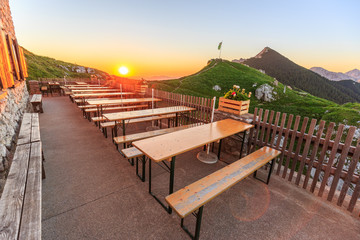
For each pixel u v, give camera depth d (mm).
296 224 2607
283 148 3809
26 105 7512
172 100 7508
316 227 2572
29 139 3285
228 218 2648
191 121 6465
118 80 13438
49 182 3264
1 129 3127
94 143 5141
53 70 86875
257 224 2562
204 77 95188
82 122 7301
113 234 2270
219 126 3891
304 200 3162
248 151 4520
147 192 3111
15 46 6520
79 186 3188
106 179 3430
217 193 2254
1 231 1393
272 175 3961
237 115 4625
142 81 9898
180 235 2309
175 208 1954
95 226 2373
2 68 3562
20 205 1686
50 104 11461
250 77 92562
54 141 5219
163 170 3877
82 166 3863
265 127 4121
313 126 3312
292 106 67000
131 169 3820
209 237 2309
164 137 3102
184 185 3373
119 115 4809
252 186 3508
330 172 3133
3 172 2721
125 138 4234
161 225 2445
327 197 3201
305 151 3445
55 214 2537
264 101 74250
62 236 2205
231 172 2803
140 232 2320
